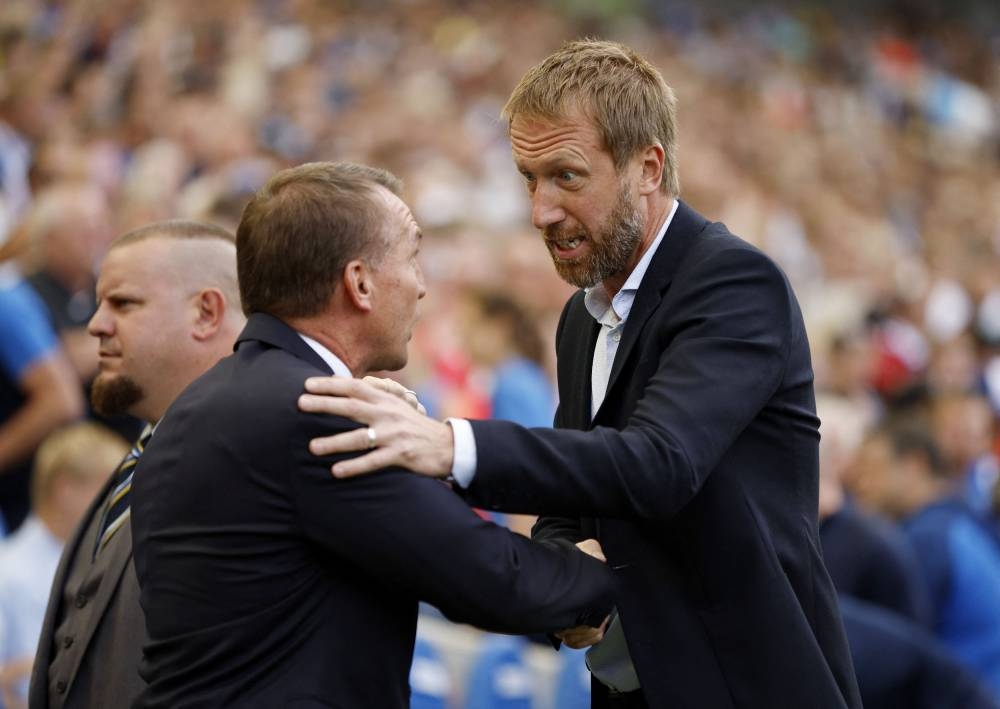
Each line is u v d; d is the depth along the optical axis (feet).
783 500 30.76
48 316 59.72
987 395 113.70
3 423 58.34
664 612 30.40
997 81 283.59
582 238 30.19
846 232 177.06
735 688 29.89
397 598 29.01
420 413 29.27
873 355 127.54
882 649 47.57
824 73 245.65
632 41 205.16
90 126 101.71
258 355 29.22
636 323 30.76
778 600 30.04
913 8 284.82
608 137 29.73
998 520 75.46
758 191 170.19
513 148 30.58
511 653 53.21
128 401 35.99
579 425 32.68
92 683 32.40
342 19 160.86
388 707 28.63
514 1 193.98
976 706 47.62
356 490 27.61
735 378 29.17
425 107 142.82
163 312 35.58
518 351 74.74
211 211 70.08
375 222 29.43
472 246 97.09
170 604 28.48
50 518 50.47
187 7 123.54
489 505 28.32
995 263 197.57
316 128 124.98
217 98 116.37
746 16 247.91
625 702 33.17
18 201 83.46
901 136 242.37
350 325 29.53
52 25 108.58
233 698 27.76
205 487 28.19
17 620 49.52
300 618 28.09
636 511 28.19
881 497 70.13
